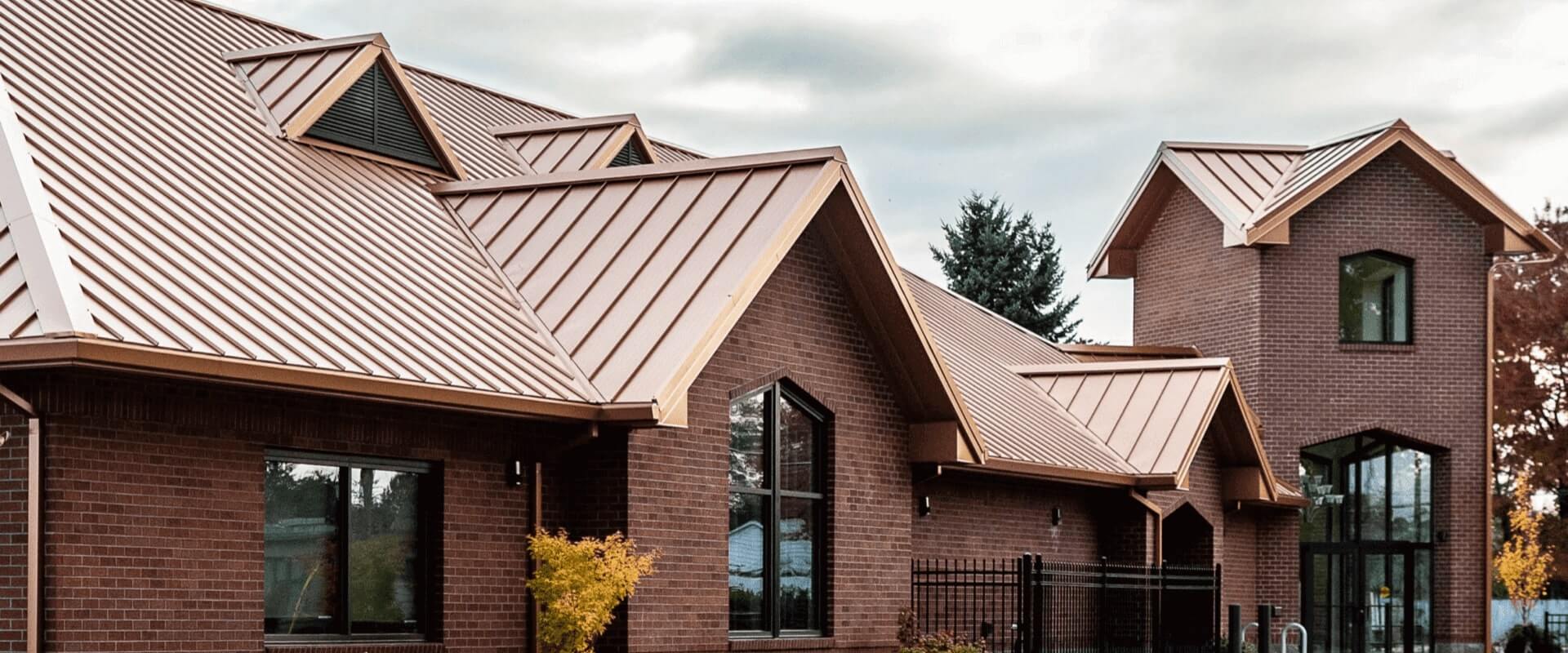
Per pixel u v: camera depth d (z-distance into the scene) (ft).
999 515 84.58
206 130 60.49
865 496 69.46
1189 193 122.01
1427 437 117.08
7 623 43.70
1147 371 97.40
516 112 89.56
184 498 46.83
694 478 60.39
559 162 80.38
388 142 68.18
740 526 63.82
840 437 68.13
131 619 45.27
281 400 49.44
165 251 49.42
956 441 71.82
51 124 52.80
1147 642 89.35
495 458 56.34
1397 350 116.88
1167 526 102.22
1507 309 168.76
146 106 59.36
